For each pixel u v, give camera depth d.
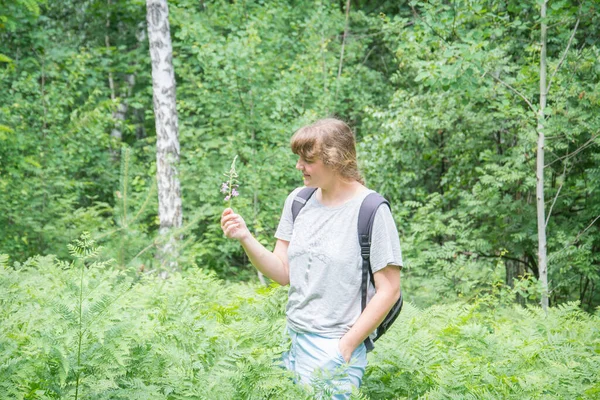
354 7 16.17
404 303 5.54
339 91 12.95
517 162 9.47
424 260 9.05
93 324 2.72
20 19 12.65
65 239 10.02
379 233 2.80
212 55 11.66
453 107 10.23
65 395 2.73
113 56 15.62
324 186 2.92
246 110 12.19
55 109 12.33
